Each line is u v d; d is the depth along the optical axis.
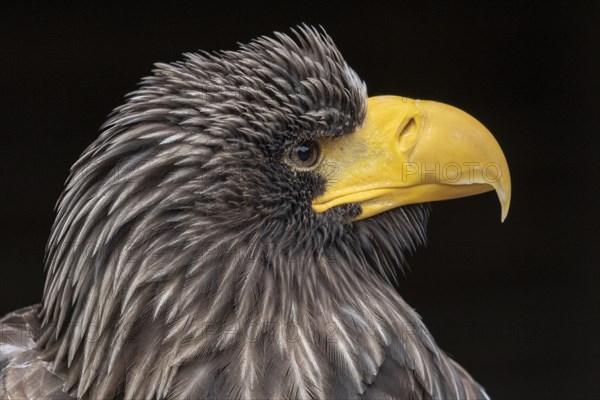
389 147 7.86
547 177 17.95
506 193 7.96
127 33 17.53
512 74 17.98
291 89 7.47
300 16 17.59
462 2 17.77
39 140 17.67
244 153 7.24
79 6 17.41
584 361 17.31
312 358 7.13
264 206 7.34
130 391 7.09
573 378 17.25
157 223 7.08
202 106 7.23
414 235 8.21
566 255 17.77
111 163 7.29
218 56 7.81
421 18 17.86
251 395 6.91
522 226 17.89
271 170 7.39
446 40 17.89
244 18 17.47
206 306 7.09
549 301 17.64
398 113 7.93
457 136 7.87
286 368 7.04
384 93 17.97
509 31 17.91
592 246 17.67
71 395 7.47
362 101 7.84
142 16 17.48
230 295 7.14
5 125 17.58
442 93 18.05
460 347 17.67
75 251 7.37
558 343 17.53
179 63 7.78
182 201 7.07
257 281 7.23
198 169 7.13
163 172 7.12
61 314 7.59
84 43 17.55
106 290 7.20
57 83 17.64
